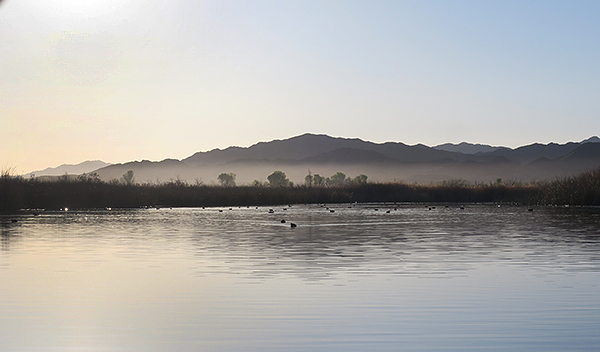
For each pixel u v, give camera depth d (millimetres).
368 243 23969
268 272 16438
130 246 22969
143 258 19391
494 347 9539
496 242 24203
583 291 13758
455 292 13656
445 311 11875
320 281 15039
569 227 31875
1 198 52312
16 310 11984
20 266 17625
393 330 10516
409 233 28672
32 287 14289
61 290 13922
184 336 10172
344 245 23203
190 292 13688
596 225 33188
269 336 10164
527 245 23047
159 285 14531
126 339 9992
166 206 64750
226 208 60375
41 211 52344
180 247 22578
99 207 60344
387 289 14000
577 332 10359
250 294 13461
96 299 12969
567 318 11312
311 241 24766
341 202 77062
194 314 11648
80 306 12320
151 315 11578
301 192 75625
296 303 12570
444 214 46500
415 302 12648
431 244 23484
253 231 30109
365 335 10227
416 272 16422
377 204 71938
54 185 60125
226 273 16281
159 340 9945
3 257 19688
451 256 19719
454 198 79500
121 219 40594
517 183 82250
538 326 10758
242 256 19859
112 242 24516
